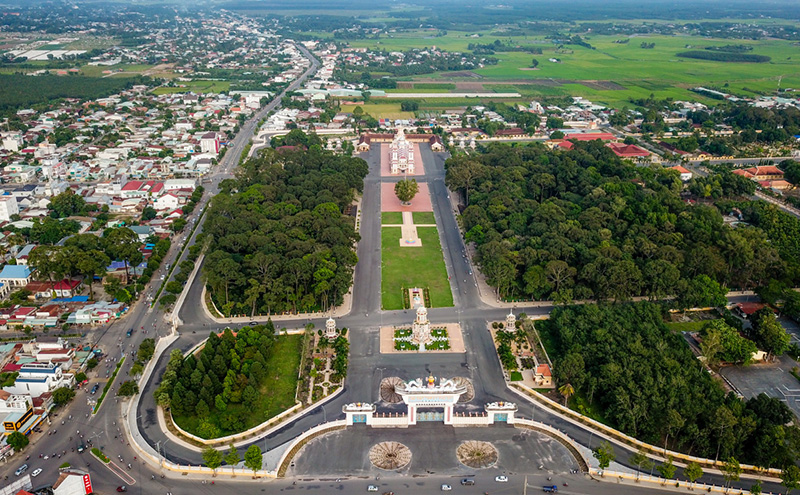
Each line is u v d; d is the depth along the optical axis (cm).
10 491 19938
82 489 19975
